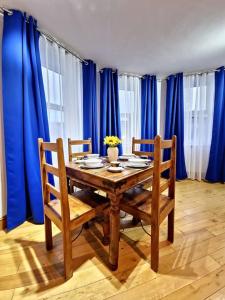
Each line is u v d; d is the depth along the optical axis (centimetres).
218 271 129
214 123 332
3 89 170
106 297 109
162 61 296
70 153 226
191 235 173
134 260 140
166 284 118
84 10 171
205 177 357
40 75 195
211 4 165
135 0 158
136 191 171
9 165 178
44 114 200
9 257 144
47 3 162
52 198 196
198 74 347
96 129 312
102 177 127
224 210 227
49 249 152
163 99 393
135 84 364
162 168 129
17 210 186
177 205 241
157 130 392
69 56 257
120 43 237
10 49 169
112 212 125
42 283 120
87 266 134
